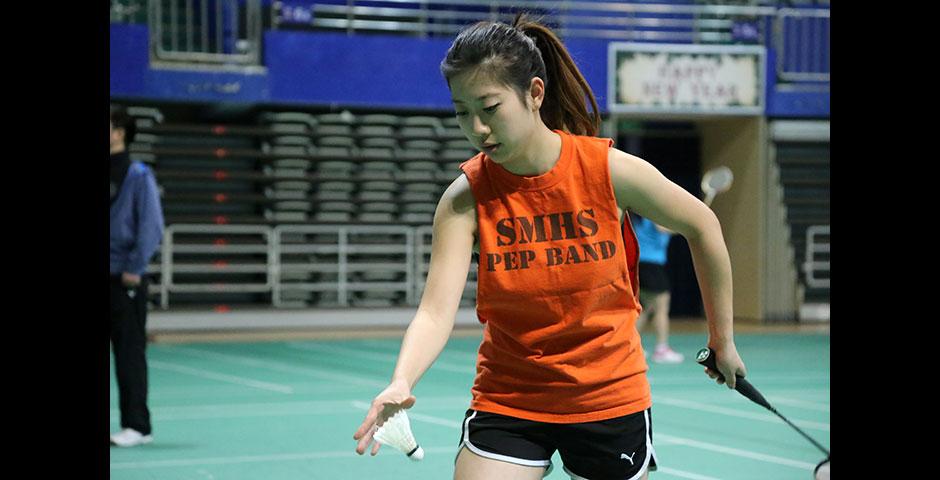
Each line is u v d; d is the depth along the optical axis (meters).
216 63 25.33
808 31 28.28
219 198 25.62
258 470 9.36
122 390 10.51
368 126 27.09
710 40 28.53
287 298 25.67
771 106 27.70
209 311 24.53
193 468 9.41
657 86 27.05
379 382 15.65
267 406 13.25
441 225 4.40
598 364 4.34
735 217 28.80
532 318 4.36
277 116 26.72
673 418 12.26
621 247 4.32
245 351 20.17
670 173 30.12
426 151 27.22
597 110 4.61
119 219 10.02
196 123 28.72
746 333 24.16
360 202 26.42
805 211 28.16
